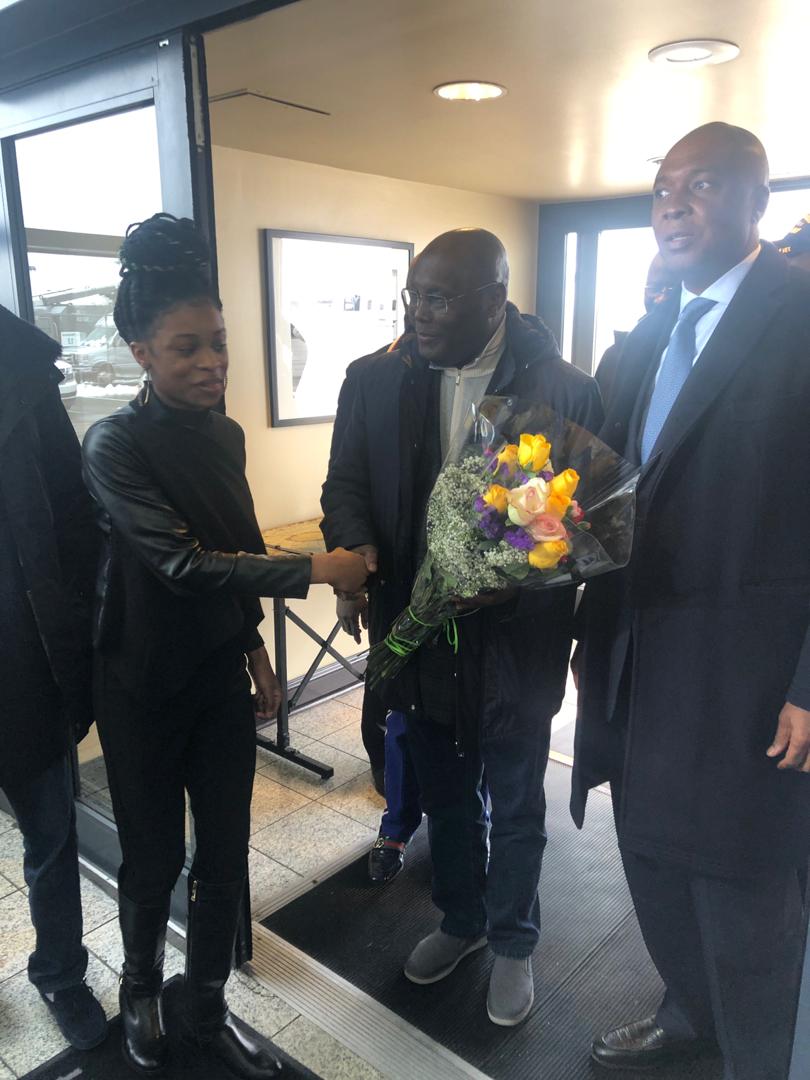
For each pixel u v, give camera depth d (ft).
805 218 5.02
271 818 8.25
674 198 3.77
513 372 4.83
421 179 11.08
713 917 4.30
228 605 4.67
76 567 5.06
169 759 4.76
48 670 4.97
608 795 8.53
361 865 7.45
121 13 5.25
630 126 8.21
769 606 3.71
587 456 4.17
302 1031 5.53
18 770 4.95
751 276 3.74
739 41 5.82
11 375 4.56
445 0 5.04
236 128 8.23
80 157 6.03
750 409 3.65
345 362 10.91
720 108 7.54
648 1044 5.09
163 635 4.42
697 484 3.81
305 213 10.02
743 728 3.80
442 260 4.55
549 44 5.89
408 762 7.05
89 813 7.06
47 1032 5.55
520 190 11.96
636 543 4.01
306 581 4.45
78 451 5.06
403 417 5.06
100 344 6.34
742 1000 4.40
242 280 9.50
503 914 5.62
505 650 5.03
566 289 13.47
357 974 6.08
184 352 4.14
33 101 6.20
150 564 4.23
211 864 4.99
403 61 6.30
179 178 5.23
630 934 6.49
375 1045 5.40
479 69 6.43
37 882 5.28
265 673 5.38
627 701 4.35
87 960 5.81
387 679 5.20
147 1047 5.10
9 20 5.59
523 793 5.35
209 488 4.53
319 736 10.07
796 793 3.86
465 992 5.88
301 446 10.61
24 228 6.80
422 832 8.07
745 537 3.70
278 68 6.40
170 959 6.17
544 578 4.12
